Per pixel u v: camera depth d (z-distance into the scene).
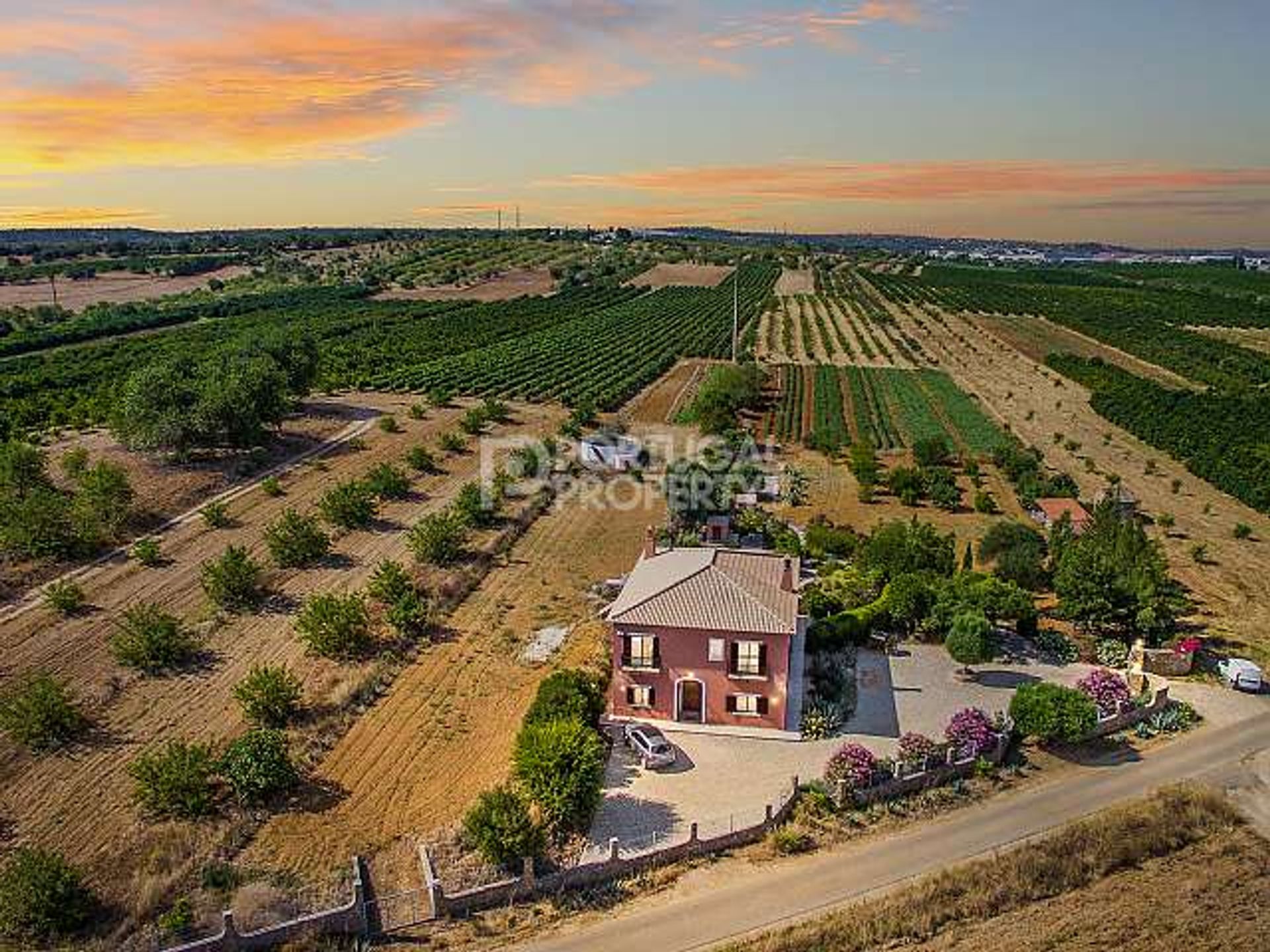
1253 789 47.12
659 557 58.50
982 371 163.25
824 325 198.12
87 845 40.06
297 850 40.22
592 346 163.50
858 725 51.56
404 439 104.69
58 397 117.12
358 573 69.00
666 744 47.47
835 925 36.50
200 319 199.50
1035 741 50.69
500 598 66.25
